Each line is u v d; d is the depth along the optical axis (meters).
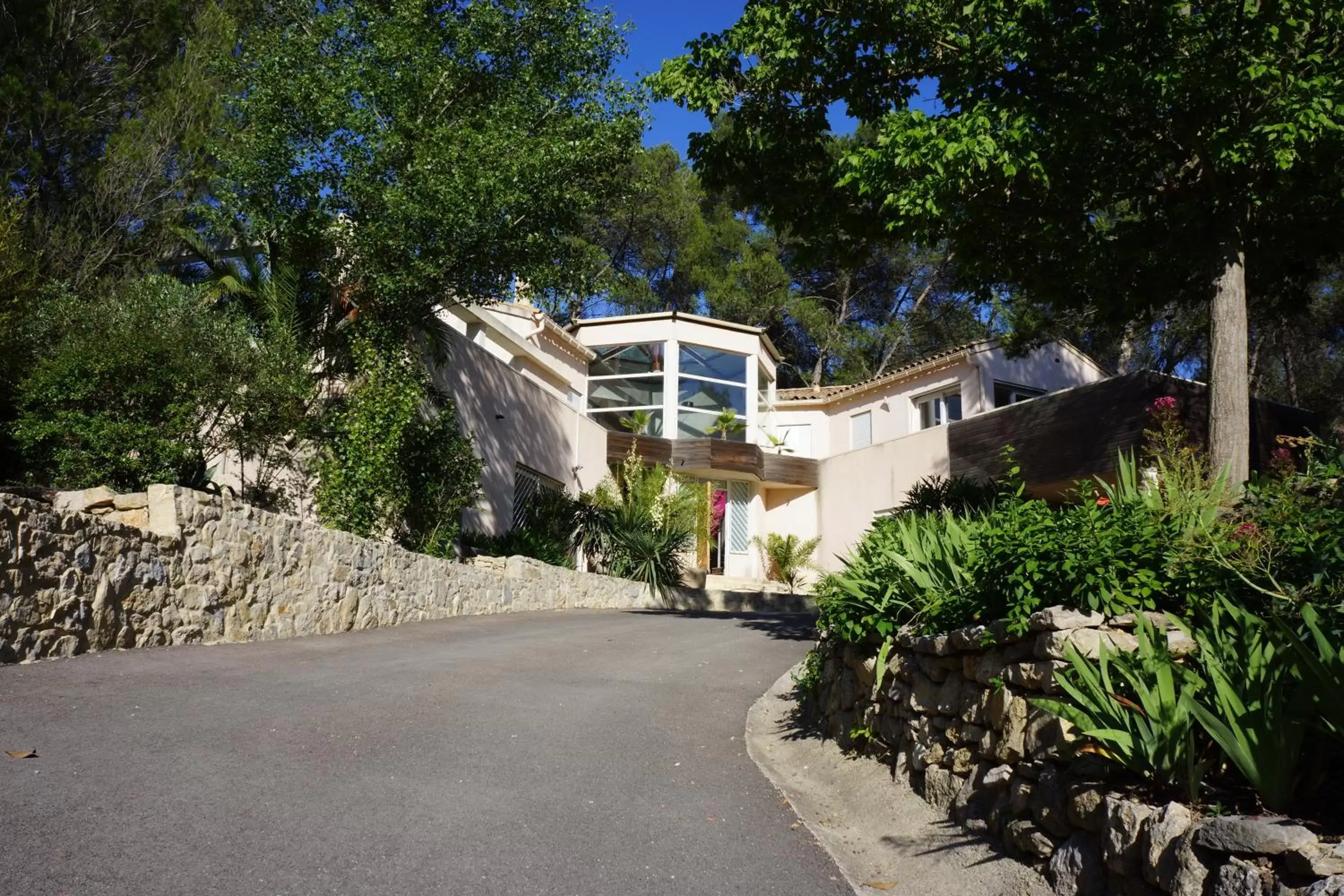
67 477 11.88
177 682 7.89
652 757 6.94
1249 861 3.22
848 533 30.44
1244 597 4.99
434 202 15.62
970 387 28.53
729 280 39.94
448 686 8.80
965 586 6.27
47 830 4.38
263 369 13.34
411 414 15.08
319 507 14.38
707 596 24.52
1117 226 11.86
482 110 17.28
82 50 19.42
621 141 17.52
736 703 9.43
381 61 16.89
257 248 17.16
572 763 6.50
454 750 6.53
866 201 11.77
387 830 4.85
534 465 22.31
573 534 22.19
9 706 6.54
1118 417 21.19
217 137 18.81
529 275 16.52
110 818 4.61
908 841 5.36
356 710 7.45
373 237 15.96
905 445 28.31
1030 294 13.05
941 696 5.95
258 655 9.72
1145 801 3.96
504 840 4.88
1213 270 10.34
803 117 12.06
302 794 5.28
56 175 18.70
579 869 4.60
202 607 10.16
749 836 5.39
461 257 16.22
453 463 16.36
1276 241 11.93
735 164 12.48
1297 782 3.75
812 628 15.86
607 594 21.03
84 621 8.59
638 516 23.58
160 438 12.14
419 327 17.27
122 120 19.56
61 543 8.38
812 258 12.64
